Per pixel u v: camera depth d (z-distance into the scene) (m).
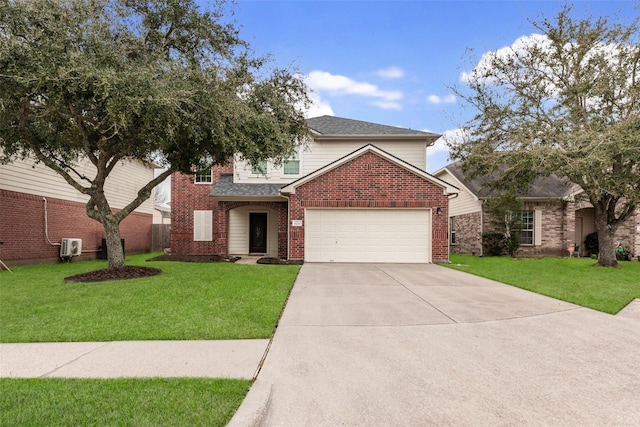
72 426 2.56
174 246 16.20
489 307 6.32
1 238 11.59
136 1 8.02
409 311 6.02
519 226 16.23
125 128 6.97
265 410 2.86
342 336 4.73
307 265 12.29
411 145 16.05
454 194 13.64
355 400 3.08
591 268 11.84
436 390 3.27
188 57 8.41
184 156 9.49
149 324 5.11
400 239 13.30
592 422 2.78
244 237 16.55
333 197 13.28
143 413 2.73
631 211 12.12
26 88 6.59
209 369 3.63
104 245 16.56
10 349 4.20
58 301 6.36
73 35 6.70
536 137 11.48
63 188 14.42
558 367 3.79
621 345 4.46
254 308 5.97
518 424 2.74
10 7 6.31
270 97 9.20
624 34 11.30
